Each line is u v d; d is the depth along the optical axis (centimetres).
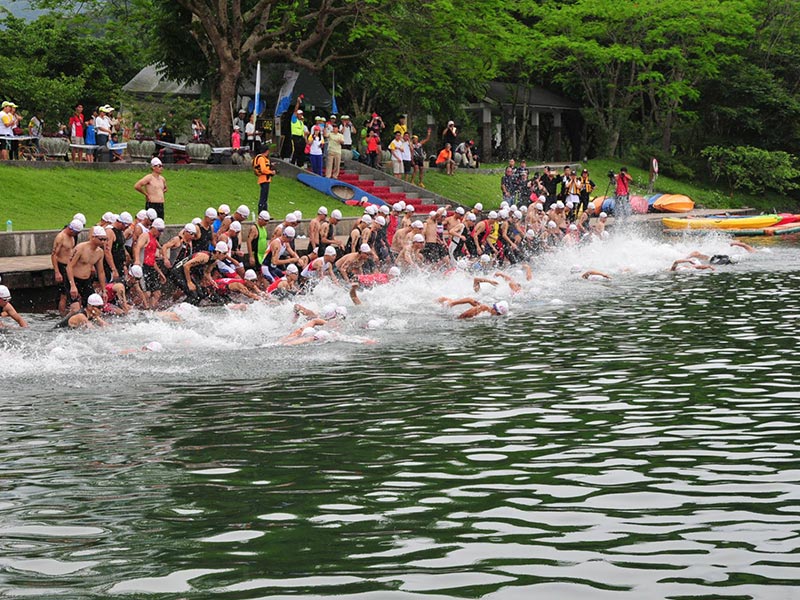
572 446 1013
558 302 2223
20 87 5231
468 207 4356
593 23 6294
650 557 701
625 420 1121
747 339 1680
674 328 1828
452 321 1948
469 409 1186
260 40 4231
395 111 5944
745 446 1002
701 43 6372
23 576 672
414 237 2623
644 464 944
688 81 6544
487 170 5325
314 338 1702
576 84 6975
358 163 4475
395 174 4522
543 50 6306
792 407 1168
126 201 3181
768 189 6975
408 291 2330
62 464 962
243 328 1823
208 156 4012
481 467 938
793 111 6744
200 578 665
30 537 752
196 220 2134
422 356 1562
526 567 683
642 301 2256
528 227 3241
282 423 1123
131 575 671
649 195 5838
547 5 6425
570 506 819
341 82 5044
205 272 2128
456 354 1577
